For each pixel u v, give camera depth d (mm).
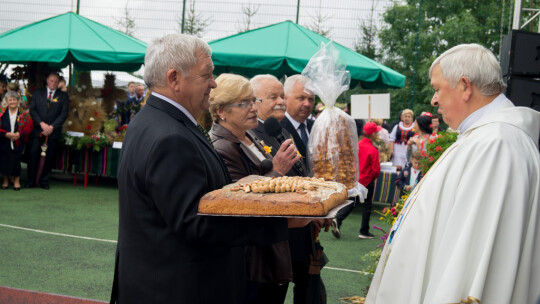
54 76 9609
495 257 1728
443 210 1858
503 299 1699
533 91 3869
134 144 1812
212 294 1846
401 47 17422
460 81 2014
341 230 7426
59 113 9547
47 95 9562
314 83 3102
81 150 9914
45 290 4219
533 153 1839
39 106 9453
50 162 9625
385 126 11375
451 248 1768
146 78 1931
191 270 1789
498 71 1995
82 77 10234
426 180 1968
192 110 1950
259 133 2939
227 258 1937
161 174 1704
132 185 1801
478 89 1997
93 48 9727
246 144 2697
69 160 9977
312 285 2943
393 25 17781
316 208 1554
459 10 17422
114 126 10055
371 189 6875
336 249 6242
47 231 6289
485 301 1715
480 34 17047
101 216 7398
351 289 4656
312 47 10062
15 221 6734
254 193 1671
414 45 17281
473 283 1671
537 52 3869
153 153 1726
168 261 1783
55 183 10281
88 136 9773
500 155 1798
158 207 1718
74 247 5617
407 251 1926
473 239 1732
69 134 9828
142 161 1751
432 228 1871
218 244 1698
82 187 9984
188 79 1892
